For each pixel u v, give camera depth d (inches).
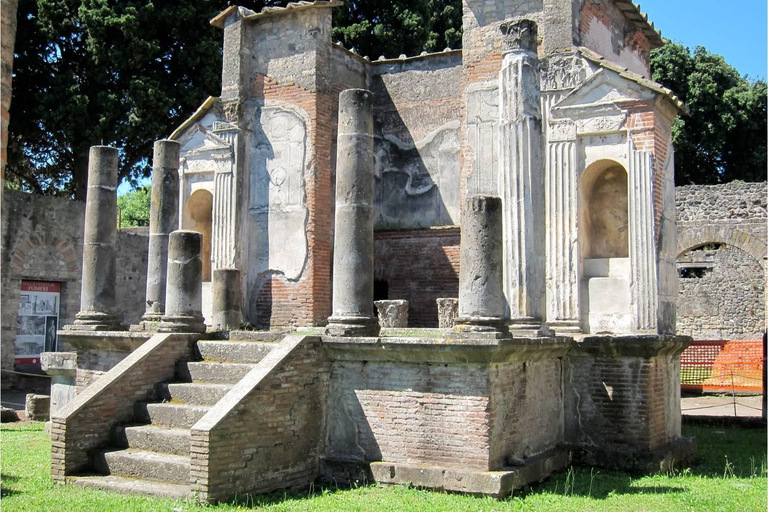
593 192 584.4
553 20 589.6
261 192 726.5
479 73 634.8
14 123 1051.9
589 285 556.1
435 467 409.4
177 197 609.6
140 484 390.9
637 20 701.9
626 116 547.8
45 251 956.6
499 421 413.1
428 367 420.2
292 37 725.3
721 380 987.3
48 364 624.1
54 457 414.0
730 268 1346.0
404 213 761.0
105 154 577.3
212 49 1077.1
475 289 417.7
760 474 474.6
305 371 432.5
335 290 465.4
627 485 431.5
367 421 436.1
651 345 476.1
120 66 1032.2
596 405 493.7
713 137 1632.6
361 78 780.6
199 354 486.6
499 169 480.4
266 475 399.2
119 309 1054.4
